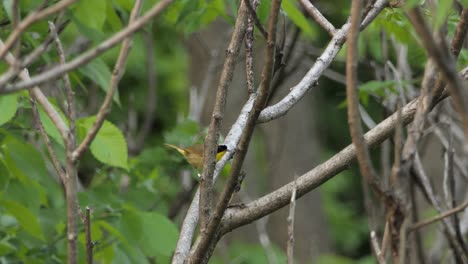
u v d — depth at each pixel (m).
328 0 14.85
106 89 8.11
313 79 7.19
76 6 7.13
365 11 7.16
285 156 20.36
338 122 24.98
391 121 6.68
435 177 16.11
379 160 20.89
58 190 10.54
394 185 4.75
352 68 4.79
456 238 10.05
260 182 19.84
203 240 6.32
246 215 6.79
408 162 4.76
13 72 4.88
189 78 17.80
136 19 5.32
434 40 4.39
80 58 4.77
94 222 9.73
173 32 19.72
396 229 4.77
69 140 5.53
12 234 10.14
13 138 9.20
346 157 6.72
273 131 20.11
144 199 11.51
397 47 12.89
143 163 12.05
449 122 11.01
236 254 18.12
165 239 9.65
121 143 8.19
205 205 6.57
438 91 5.26
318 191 22.05
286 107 6.98
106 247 10.02
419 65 12.37
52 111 5.64
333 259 20.67
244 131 5.84
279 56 7.49
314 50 16.53
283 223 20.58
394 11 9.76
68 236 5.45
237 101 17.66
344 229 24.52
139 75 22.48
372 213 11.28
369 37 12.62
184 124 12.35
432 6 4.63
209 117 17.02
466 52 9.68
